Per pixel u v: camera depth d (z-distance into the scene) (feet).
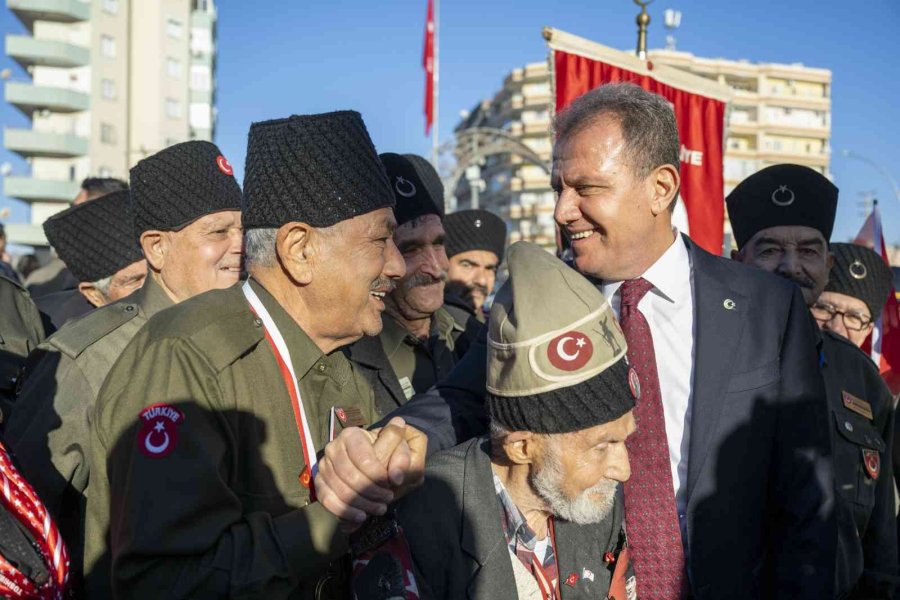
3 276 9.37
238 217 8.73
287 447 5.77
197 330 5.54
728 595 6.73
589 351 5.75
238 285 6.22
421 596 5.74
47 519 5.45
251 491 5.55
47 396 7.21
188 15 164.25
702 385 6.98
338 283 5.85
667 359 7.27
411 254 10.19
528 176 208.74
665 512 6.80
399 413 7.22
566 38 12.89
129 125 158.20
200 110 166.81
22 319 9.36
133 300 8.50
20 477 5.44
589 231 7.23
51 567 5.36
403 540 5.88
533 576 6.10
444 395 7.45
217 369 5.46
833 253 11.83
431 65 65.57
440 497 6.24
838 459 9.59
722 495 6.80
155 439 5.13
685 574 6.79
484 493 6.20
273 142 5.85
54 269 19.43
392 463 4.98
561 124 7.32
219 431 5.39
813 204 10.26
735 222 10.96
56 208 154.10
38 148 148.66
